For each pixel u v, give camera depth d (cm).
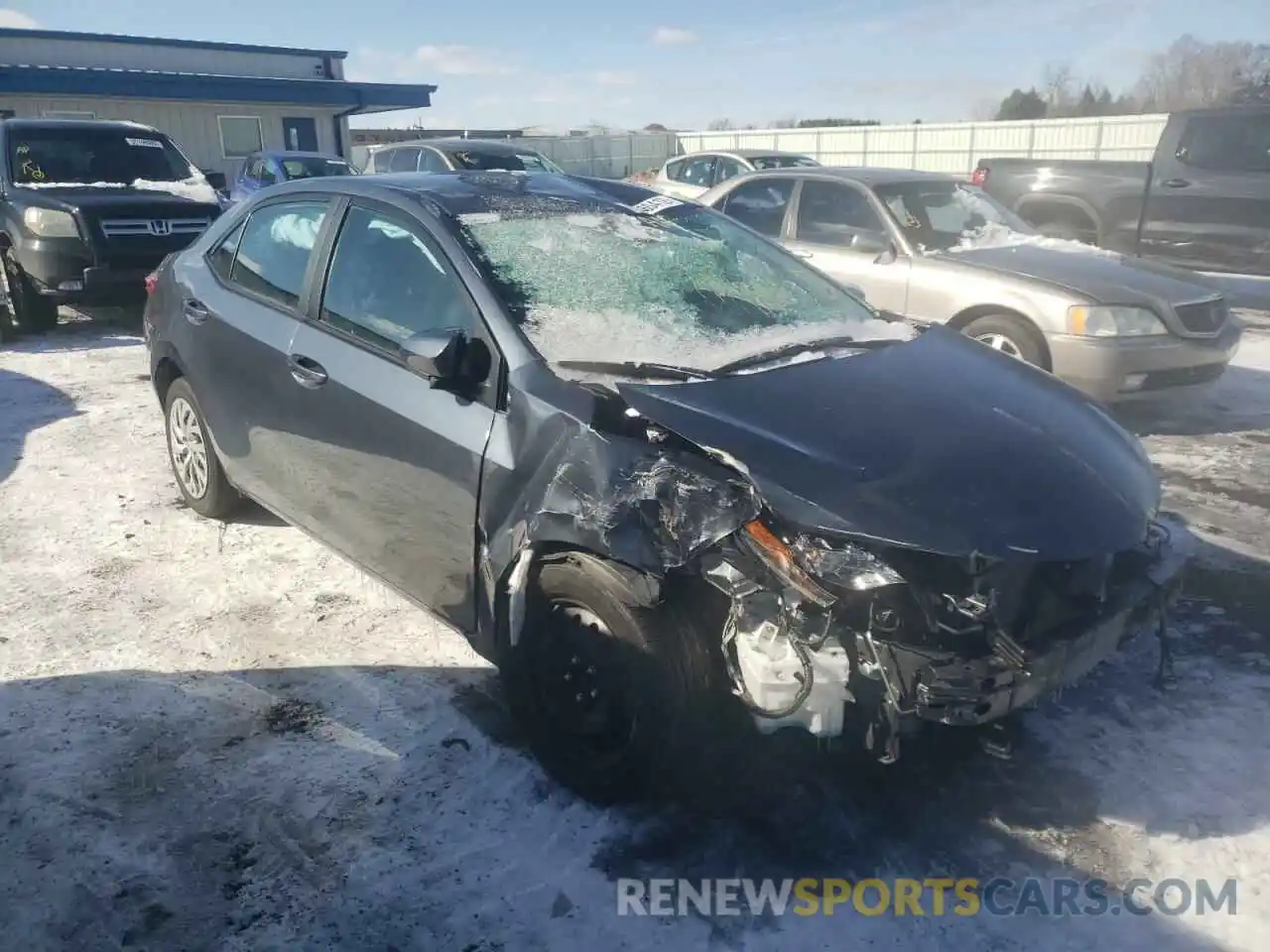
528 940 245
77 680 353
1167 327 612
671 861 270
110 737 321
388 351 341
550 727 294
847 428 285
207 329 429
